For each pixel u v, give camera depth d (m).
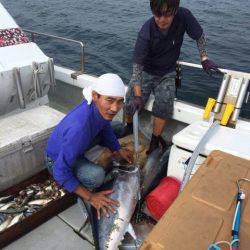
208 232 1.19
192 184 1.46
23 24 10.89
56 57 7.40
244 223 1.23
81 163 2.13
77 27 10.48
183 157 2.13
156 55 2.67
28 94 2.84
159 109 2.75
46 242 2.02
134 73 2.64
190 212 1.29
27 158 2.34
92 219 1.93
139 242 1.93
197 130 2.26
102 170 2.11
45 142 2.41
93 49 8.16
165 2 2.21
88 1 16.47
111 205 1.94
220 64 7.32
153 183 2.31
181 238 1.16
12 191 2.29
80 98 3.50
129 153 2.47
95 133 2.00
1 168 2.20
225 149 1.97
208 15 13.64
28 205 2.21
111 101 1.81
